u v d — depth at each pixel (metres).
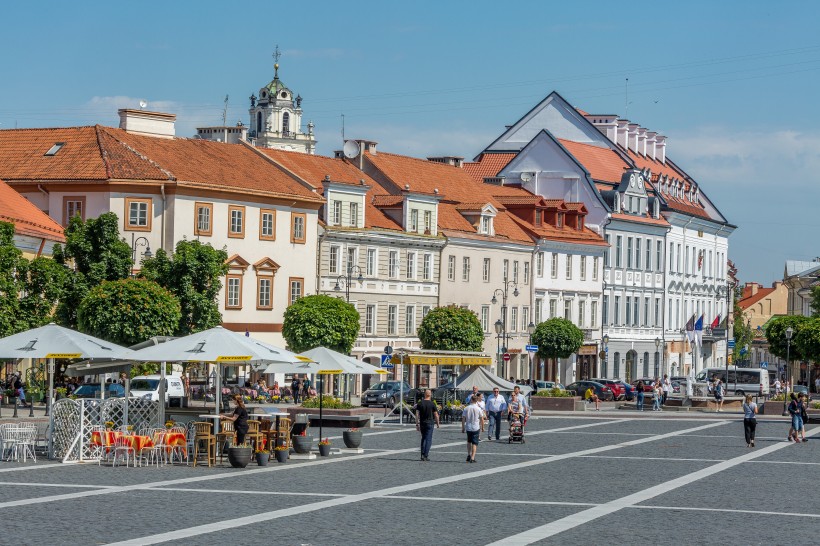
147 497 32.72
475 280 108.50
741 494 36.47
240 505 31.48
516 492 35.75
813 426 74.12
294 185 92.88
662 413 83.75
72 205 83.50
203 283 76.25
